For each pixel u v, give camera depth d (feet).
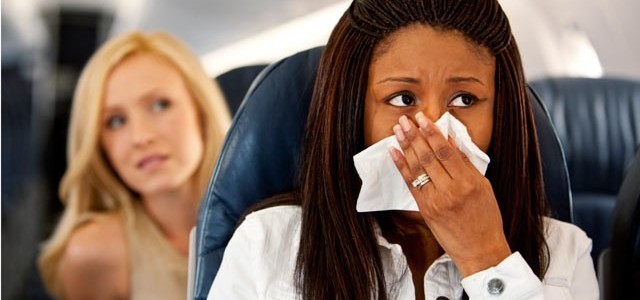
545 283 3.67
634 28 11.68
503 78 3.48
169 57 7.39
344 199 3.47
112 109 7.45
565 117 8.21
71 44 26.07
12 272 11.97
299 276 3.51
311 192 3.53
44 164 16.98
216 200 4.02
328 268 3.47
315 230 3.51
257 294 3.58
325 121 3.47
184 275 7.63
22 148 17.15
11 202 14.55
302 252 3.52
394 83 3.25
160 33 7.38
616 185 8.14
